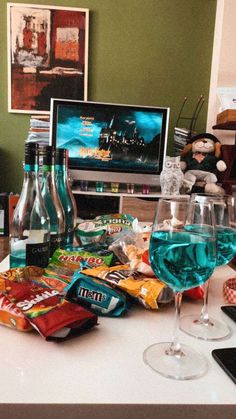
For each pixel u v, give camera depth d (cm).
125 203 255
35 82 270
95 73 276
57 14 262
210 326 51
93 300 53
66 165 82
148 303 53
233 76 263
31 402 33
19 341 44
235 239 62
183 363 41
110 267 62
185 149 266
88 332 48
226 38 258
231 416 34
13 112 273
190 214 46
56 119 256
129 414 34
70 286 54
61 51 267
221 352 43
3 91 271
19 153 280
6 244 238
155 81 280
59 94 273
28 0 260
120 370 39
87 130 261
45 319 45
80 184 268
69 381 37
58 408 33
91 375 38
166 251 44
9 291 50
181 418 34
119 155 267
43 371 38
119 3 267
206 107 286
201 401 34
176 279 44
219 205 62
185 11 272
